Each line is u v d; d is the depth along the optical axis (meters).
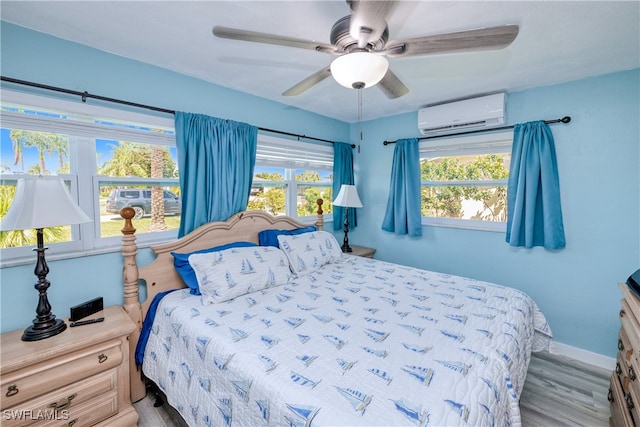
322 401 0.99
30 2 1.37
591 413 1.82
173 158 2.28
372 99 2.81
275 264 2.22
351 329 1.49
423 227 3.27
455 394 1.01
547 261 2.53
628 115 2.15
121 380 1.61
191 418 1.42
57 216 1.36
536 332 2.05
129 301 1.86
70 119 1.74
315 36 1.67
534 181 2.45
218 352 1.35
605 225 2.27
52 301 1.70
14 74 1.55
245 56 1.94
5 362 1.23
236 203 2.53
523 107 2.56
